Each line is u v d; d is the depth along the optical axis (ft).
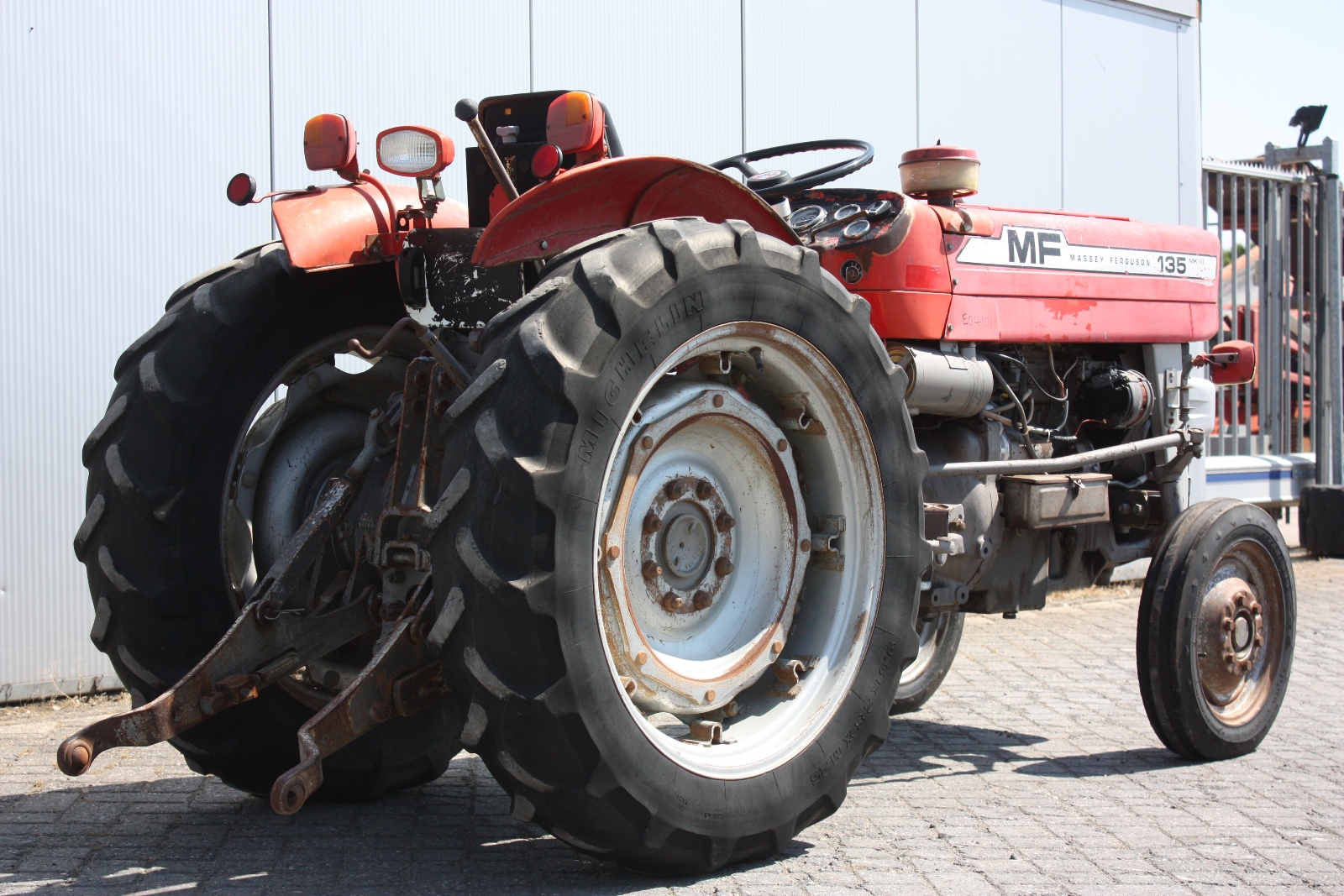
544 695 7.75
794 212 13.12
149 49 16.39
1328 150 29.89
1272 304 29.96
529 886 8.68
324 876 8.89
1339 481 30.32
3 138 15.56
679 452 9.20
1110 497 14.53
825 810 9.54
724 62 20.56
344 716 8.32
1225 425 29.07
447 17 18.21
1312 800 11.11
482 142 8.87
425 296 9.80
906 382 10.14
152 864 9.16
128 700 16.10
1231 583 12.74
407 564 9.23
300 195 10.48
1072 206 25.17
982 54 23.68
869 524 9.87
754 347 9.21
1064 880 8.94
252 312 10.31
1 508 15.70
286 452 10.94
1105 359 14.61
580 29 19.21
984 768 12.23
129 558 9.87
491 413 7.97
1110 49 25.67
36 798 11.07
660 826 8.32
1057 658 18.17
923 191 12.86
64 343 16.07
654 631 9.07
